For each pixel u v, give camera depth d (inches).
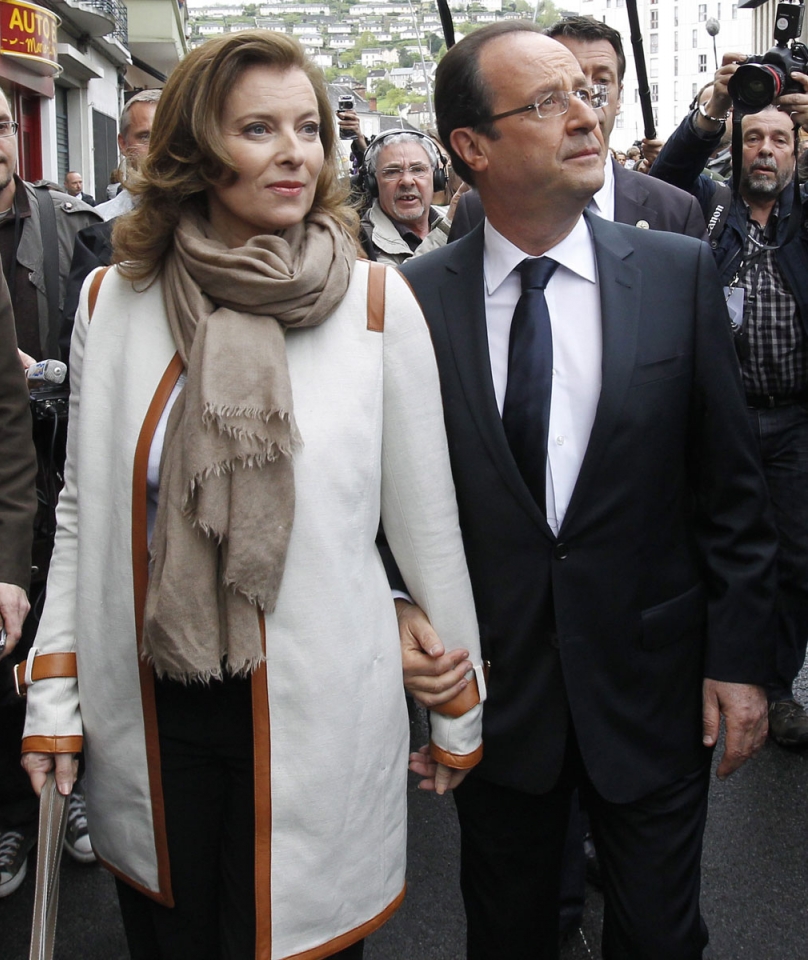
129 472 68.1
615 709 75.5
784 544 149.6
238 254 65.1
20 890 119.1
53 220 135.9
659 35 2361.0
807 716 147.9
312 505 66.9
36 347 133.6
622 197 119.4
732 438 75.6
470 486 76.8
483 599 77.9
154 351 68.9
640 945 77.2
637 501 74.3
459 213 127.0
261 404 63.6
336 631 67.9
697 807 79.2
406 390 71.1
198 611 64.5
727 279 145.9
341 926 71.1
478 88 73.5
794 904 113.1
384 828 73.0
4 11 532.7
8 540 100.0
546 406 74.7
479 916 83.7
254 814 68.5
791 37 133.9
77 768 72.3
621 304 74.4
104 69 845.2
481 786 80.6
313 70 69.2
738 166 137.2
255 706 67.1
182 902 71.3
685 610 77.8
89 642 70.7
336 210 72.4
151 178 68.7
